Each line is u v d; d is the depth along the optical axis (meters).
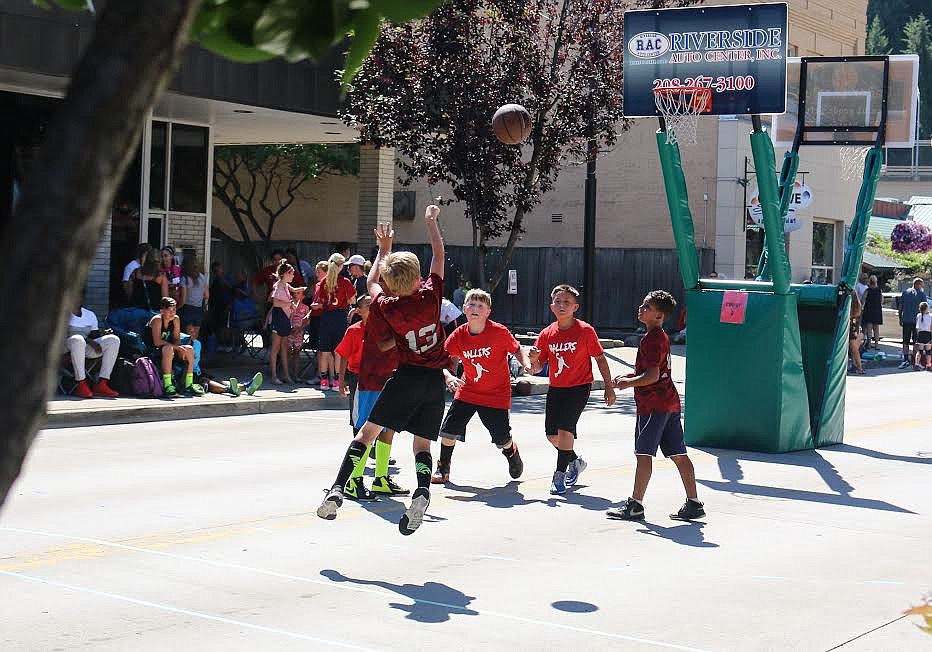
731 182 34.16
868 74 15.02
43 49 16.98
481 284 22.52
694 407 13.54
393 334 7.79
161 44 1.24
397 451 12.75
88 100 1.20
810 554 8.05
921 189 46.56
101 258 20.97
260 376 17.17
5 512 8.86
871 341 34.94
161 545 7.84
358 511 9.29
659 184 35.97
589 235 27.30
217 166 40.72
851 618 6.35
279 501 9.59
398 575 7.18
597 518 9.23
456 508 9.53
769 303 13.12
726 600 6.72
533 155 22.22
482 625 6.10
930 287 60.09
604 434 14.92
